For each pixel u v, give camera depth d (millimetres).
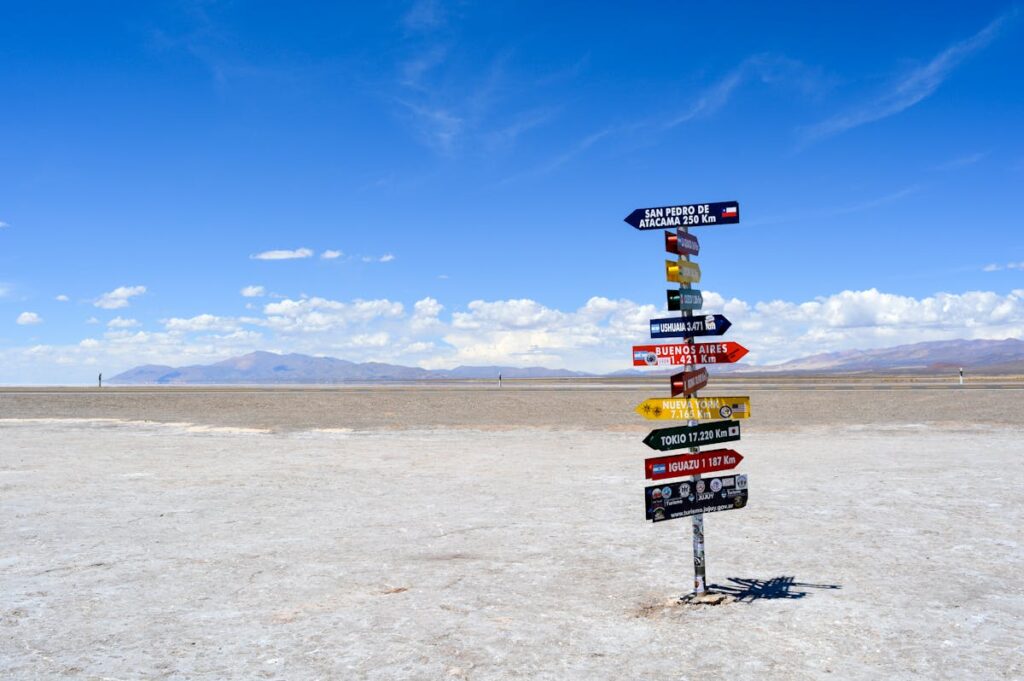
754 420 34094
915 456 20828
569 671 6133
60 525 12539
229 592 8508
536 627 7254
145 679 6020
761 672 6070
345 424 34969
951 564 9469
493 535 11594
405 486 16719
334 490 16219
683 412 7938
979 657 6363
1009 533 11227
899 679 5906
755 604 7906
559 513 13453
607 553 10344
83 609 7906
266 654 6570
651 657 6434
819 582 8711
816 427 30562
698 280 8602
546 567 9586
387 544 10992
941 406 37156
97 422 37188
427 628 7242
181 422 37219
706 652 6539
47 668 6262
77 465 20656
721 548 10523
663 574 9195
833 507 13516
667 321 8133
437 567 9609
